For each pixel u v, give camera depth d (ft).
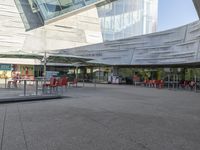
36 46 146.51
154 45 108.78
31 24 147.74
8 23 141.79
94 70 146.61
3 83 107.24
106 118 30.78
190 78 109.19
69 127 25.75
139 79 127.34
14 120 28.78
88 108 39.04
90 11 161.07
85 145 19.67
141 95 64.44
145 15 162.20
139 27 161.17
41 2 148.77
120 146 19.51
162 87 103.96
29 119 29.50
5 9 142.31
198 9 47.78
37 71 143.54
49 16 149.79
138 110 37.83
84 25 159.02
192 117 32.50
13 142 20.26
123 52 122.93
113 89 85.71
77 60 86.89
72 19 156.46
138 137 22.22
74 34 155.94
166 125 27.40
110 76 134.21
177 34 96.89
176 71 115.85
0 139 21.07
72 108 38.73
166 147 19.48
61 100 50.21
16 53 73.05
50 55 76.38
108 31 160.15
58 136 22.26
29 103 44.91
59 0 151.74
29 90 70.44
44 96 51.57
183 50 92.38
